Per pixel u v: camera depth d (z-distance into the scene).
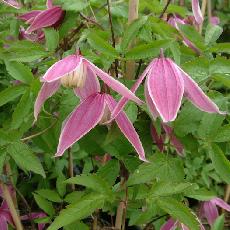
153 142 0.24
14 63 0.23
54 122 0.24
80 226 0.25
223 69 0.21
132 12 0.23
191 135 0.23
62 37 0.24
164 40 0.20
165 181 0.21
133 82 0.22
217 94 0.23
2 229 0.30
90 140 0.23
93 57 0.22
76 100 0.22
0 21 0.31
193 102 0.19
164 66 0.19
